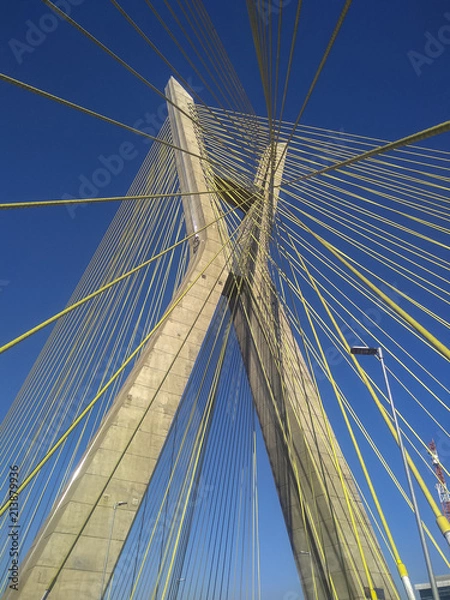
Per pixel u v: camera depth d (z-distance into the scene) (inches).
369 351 462.0
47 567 503.8
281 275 875.4
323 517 697.0
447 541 330.0
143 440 626.8
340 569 652.1
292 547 735.1
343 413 600.1
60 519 538.0
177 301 759.1
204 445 775.7
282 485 786.2
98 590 509.7
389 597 634.8
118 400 690.8
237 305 944.9
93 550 530.9
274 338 853.8
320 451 752.3
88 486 568.1
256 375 887.7
